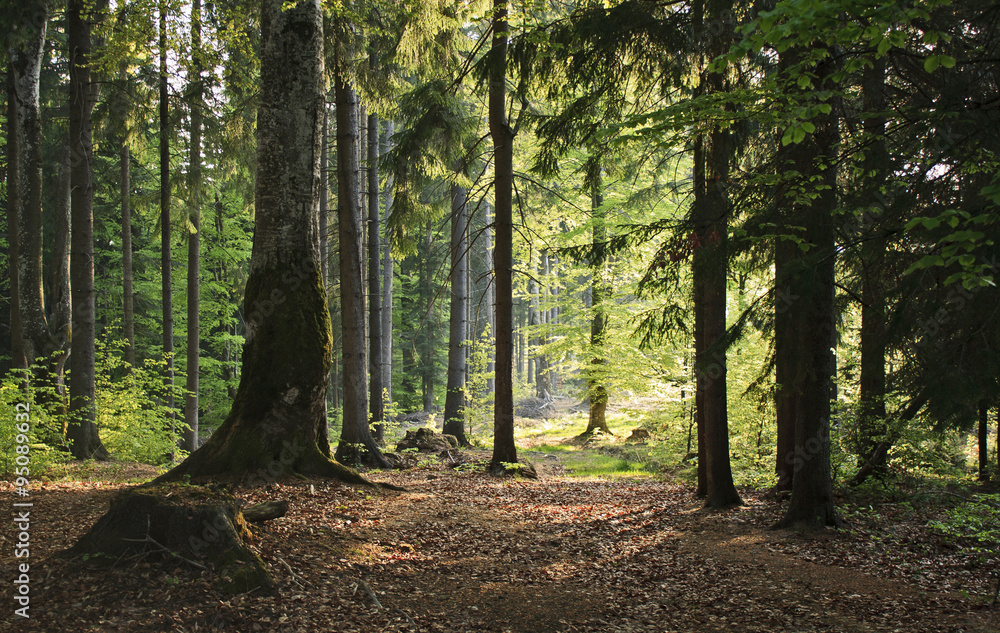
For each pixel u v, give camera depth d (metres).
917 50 7.04
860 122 7.29
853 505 8.75
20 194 11.73
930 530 7.41
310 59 9.24
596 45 7.59
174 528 5.13
